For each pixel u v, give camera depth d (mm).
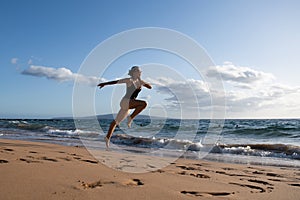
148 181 3410
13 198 2432
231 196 2914
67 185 2943
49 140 10852
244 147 8938
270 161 6691
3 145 7180
